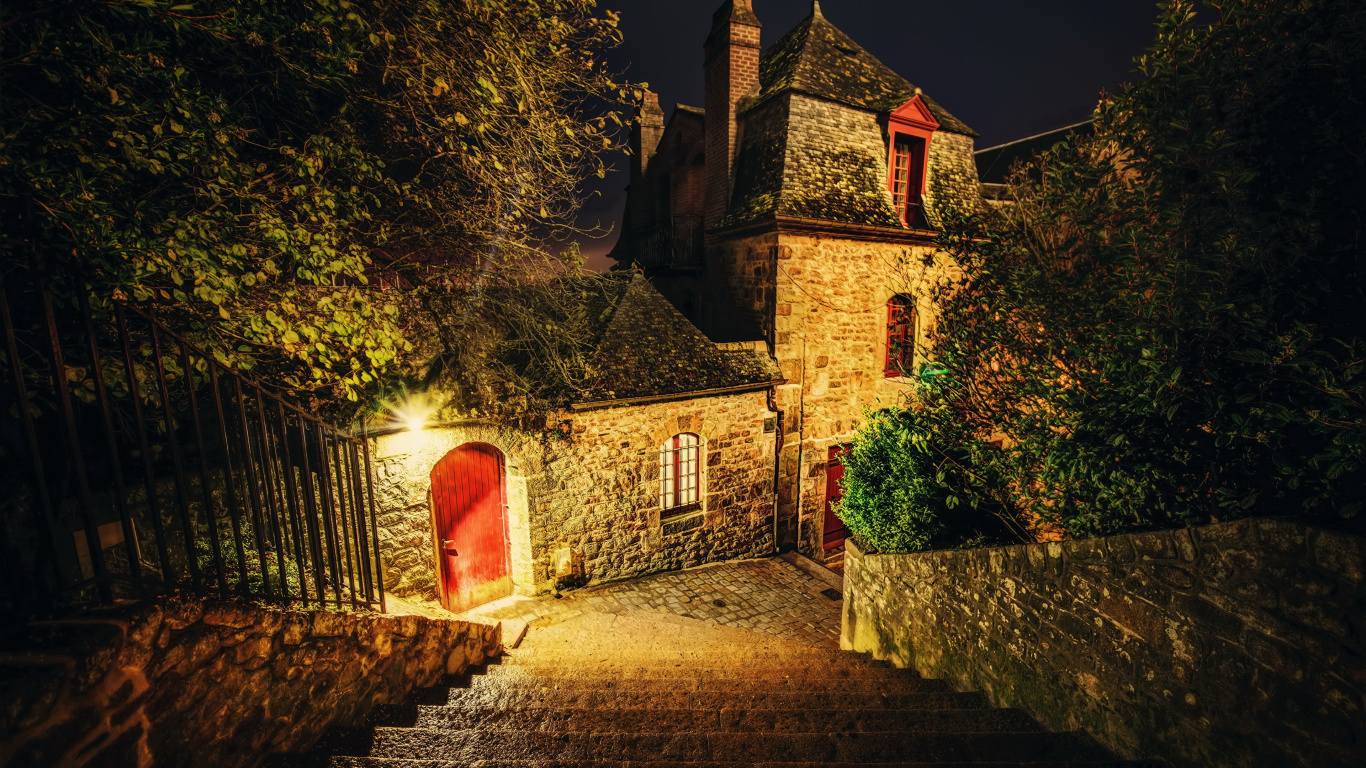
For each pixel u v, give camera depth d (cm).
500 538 827
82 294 201
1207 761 250
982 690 409
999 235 423
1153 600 276
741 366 959
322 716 289
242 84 411
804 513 1088
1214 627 247
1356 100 228
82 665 169
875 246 1058
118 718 179
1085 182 330
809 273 1009
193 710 210
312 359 380
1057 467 338
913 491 524
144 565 393
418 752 289
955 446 489
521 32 458
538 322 737
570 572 847
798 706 388
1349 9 225
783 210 948
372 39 339
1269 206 254
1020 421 393
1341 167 234
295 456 572
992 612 398
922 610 489
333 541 326
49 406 301
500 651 556
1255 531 231
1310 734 209
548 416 778
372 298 537
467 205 525
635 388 839
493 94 394
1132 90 297
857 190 1026
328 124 451
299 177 387
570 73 496
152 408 409
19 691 151
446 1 404
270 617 255
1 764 145
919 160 1112
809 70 1035
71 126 270
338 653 305
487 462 805
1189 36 272
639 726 332
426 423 701
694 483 967
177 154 306
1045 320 360
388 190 502
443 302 645
